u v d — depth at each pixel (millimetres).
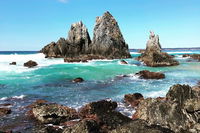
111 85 23875
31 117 13656
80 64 44156
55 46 65125
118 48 63188
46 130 10945
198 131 10359
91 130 10320
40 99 18000
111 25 63562
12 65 39000
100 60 55562
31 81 25438
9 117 13695
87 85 23812
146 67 40000
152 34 55625
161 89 21500
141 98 17141
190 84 23703
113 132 9422
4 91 20625
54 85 23609
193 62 50406
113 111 13672
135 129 9203
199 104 11461
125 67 39250
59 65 41531
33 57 59750
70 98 18406
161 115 11688
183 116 11516
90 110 14344
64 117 13172
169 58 47500
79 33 67000
